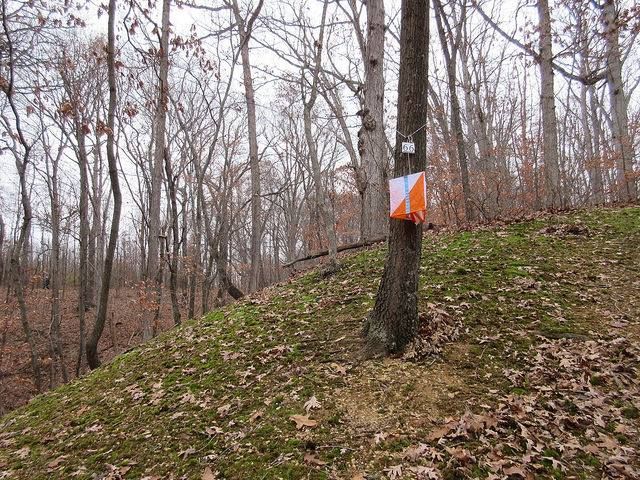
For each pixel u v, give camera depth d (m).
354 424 3.37
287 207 29.11
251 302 7.27
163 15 7.93
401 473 2.76
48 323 17.33
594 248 6.32
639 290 4.96
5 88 6.41
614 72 11.12
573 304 4.86
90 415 4.62
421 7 4.11
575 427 3.03
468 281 5.70
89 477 3.42
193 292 12.27
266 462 3.10
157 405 4.39
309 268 10.07
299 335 5.23
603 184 15.77
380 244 8.93
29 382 12.77
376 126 9.32
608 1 10.43
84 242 11.98
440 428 3.14
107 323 17.47
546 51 10.05
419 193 3.91
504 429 3.05
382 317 4.36
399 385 3.74
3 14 6.00
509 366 3.85
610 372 3.59
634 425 3.01
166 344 6.35
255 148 11.62
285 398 3.91
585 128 19.61
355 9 11.04
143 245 19.00
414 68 4.13
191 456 3.39
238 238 27.00
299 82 9.26
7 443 4.54
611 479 2.56
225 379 4.59
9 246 25.56
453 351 4.15
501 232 7.68
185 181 18.08
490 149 15.16
